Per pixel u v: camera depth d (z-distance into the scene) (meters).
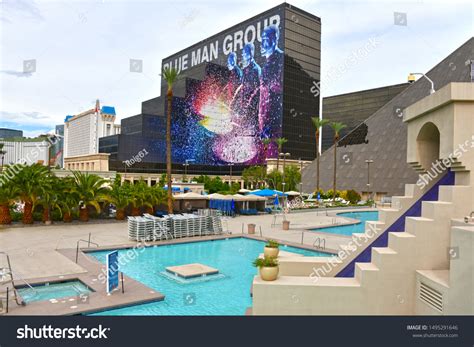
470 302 6.90
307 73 119.44
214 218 23.36
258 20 123.88
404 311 8.48
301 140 116.69
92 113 128.75
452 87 8.34
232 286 12.62
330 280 8.88
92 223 26.86
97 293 11.04
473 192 8.58
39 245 18.28
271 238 22.09
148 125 105.88
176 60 166.62
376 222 10.41
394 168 68.56
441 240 8.62
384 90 105.12
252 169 84.44
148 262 16.17
